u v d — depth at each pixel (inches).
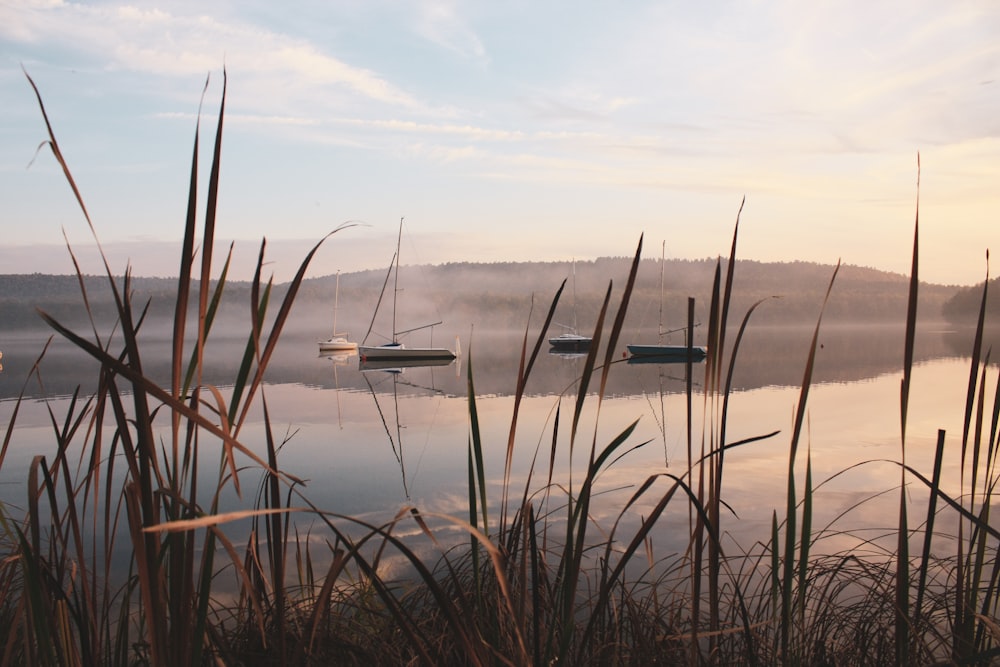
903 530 64.3
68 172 39.4
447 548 213.6
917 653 73.2
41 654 55.0
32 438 535.2
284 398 925.2
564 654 55.6
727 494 304.3
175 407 39.4
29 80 38.0
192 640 44.9
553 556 120.0
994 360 1555.1
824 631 91.0
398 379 1306.6
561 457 438.0
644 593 114.4
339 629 84.7
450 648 73.2
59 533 58.2
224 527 259.6
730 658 84.6
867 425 566.3
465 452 474.9
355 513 296.0
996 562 68.1
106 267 41.2
